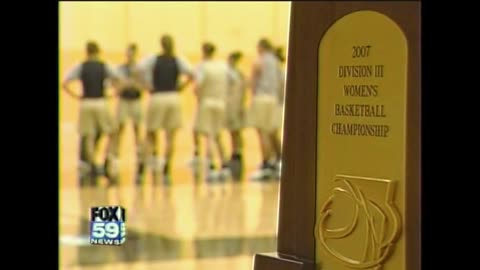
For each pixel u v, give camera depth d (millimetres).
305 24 4793
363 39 4426
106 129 12945
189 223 8945
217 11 14922
